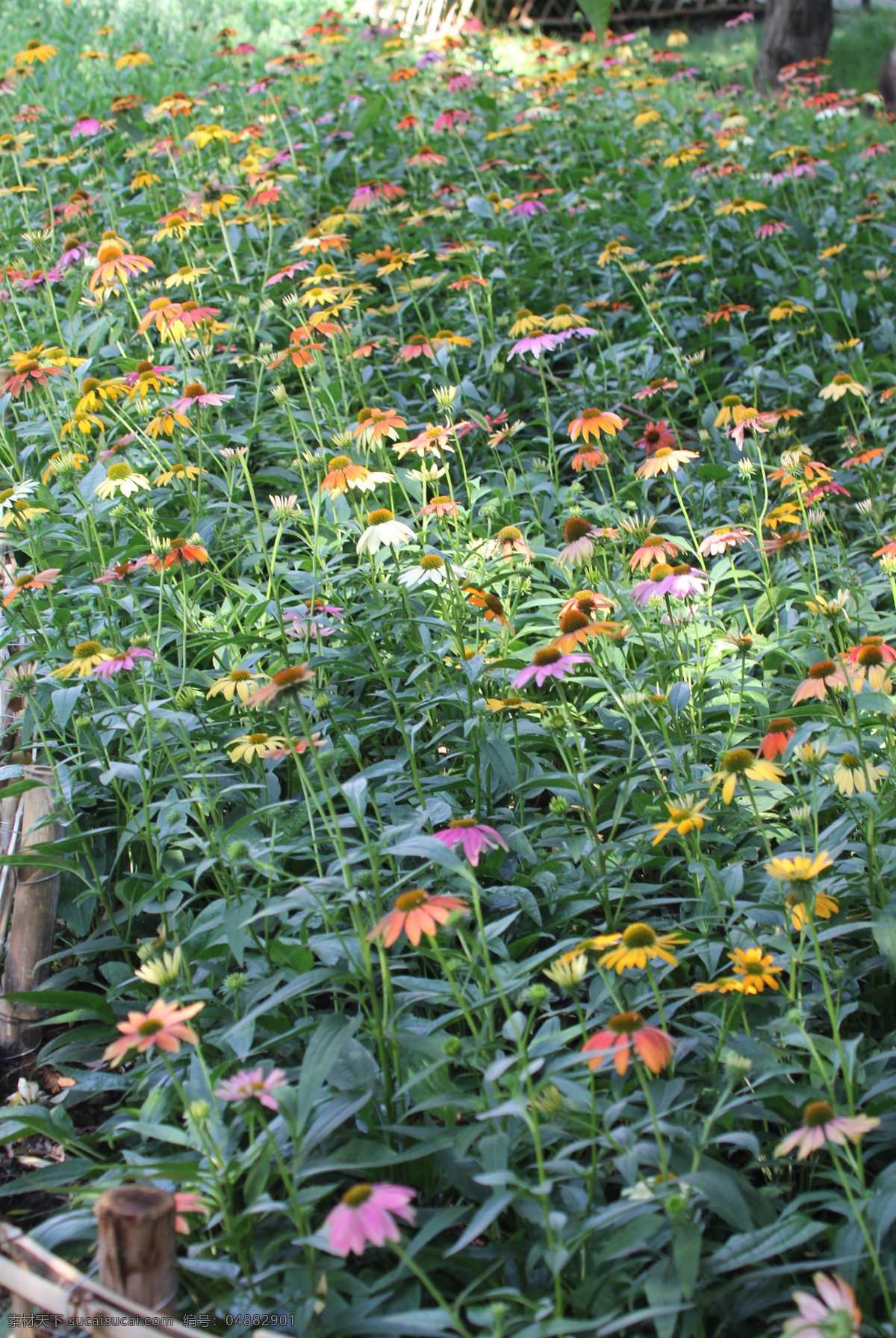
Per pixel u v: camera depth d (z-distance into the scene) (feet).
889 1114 7.66
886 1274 6.49
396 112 32.63
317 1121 7.12
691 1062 8.25
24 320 21.33
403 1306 6.65
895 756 10.28
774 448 18.94
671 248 23.84
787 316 21.01
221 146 28.27
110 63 37.37
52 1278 5.98
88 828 11.21
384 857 10.21
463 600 12.87
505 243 23.52
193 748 11.49
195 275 17.95
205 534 15.19
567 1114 7.00
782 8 43.62
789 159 25.29
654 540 11.75
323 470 14.07
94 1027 9.23
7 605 12.44
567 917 9.61
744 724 12.54
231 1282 6.79
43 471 17.08
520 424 16.42
